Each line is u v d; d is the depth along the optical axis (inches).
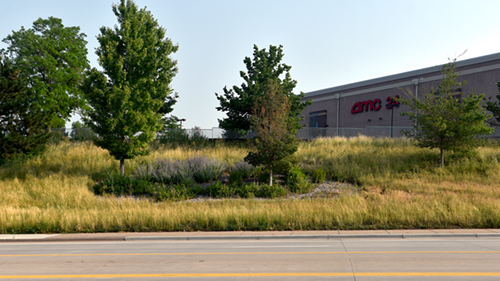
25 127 899.4
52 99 1315.2
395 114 1640.0
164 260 308.2
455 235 406.0
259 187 714.8
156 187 725.9
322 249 344.8
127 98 762.8
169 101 1358.3
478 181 729.6
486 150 923.4
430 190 662.5
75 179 771.4
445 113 836.6
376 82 1732.3
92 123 798.5
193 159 863.1
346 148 1054.4
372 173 810.8
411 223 454.6
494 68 1296.8
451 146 833.5
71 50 1407.5
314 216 480.1
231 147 1111.6
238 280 245.1
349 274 254.2
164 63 840.3
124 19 824.9
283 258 307.7
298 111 1211.2
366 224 463.8
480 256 304.3
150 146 1109.1
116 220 479.8
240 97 1146.0
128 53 793.6
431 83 1498.5
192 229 460.8
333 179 807.7
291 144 752.3
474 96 858.1
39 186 724.7
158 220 474.6
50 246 386.9
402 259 296.5
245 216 480.7
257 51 1159.6
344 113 1902.1
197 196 692.7
